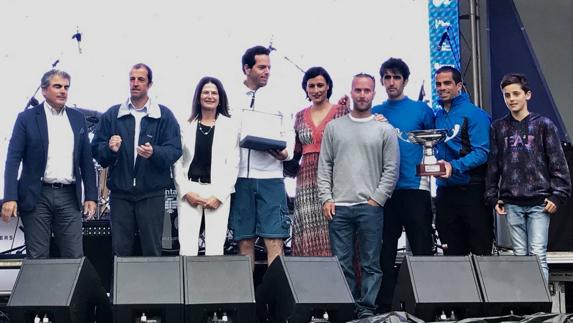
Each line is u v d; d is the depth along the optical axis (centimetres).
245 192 639
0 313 680
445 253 671
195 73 769
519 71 808
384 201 619
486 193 623
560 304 707
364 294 614
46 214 617
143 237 623
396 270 722
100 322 534
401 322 498
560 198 599
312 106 662
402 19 778
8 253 730
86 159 632
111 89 764
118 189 623
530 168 605
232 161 628
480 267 532
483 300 521
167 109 634
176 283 504
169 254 707
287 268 515
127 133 625
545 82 810
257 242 707
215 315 505
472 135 634
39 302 489
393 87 654
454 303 518
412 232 638
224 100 641
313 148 650
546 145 607
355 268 650
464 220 636
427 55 776
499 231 698
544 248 600
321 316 509
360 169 621
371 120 629
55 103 619
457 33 775
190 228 620
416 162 643
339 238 623
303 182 650
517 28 812
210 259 516
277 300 529
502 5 812
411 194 639
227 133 630
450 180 635
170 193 709
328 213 620
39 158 614
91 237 711
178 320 501
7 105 747
